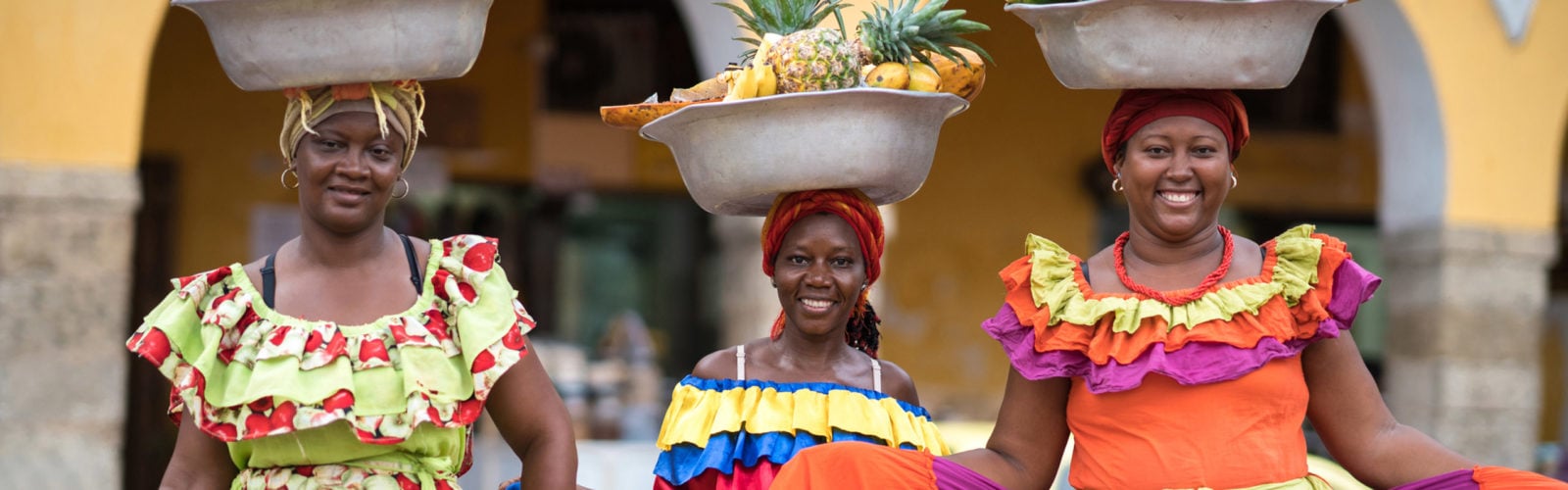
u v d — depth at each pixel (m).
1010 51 12.58
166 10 7.89
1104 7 3.33
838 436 4.01
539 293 12.77
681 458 4.06
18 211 7.58
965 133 12.57
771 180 3.65
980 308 12.52
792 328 4.17
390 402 3.28
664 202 14.12
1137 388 3.44
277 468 3.37
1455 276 9.47
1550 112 9.56
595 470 7.72
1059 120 12.67
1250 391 3.40
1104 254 3.62
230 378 3.26
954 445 6.34
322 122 3.29
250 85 3.31
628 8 12.48
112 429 7.76
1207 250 3.54
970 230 12.55
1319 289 3.47
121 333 7.79
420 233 12.23
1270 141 12.98
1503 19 9.46
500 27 12.17
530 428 3.48
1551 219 9.57
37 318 7.62
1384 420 3.55
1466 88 9.43
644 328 13.37
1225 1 3.29
